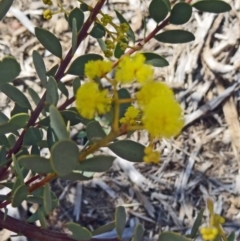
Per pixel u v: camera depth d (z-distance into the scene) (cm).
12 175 19
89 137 8
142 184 19
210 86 21
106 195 19
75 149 7
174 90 21
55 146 7
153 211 19
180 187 19
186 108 21
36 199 11
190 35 12
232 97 21
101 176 20
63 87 12
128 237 18
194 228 10
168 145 20
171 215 19
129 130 7
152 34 12
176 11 11
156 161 7
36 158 8
